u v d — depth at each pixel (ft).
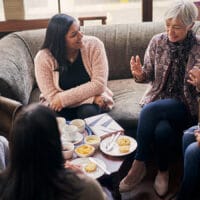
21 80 8.31
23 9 10.68
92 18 10.67
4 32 10.75
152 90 7.61
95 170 5.71
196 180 6.47
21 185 3.36
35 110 3.39
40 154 3.33
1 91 7.77
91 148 6.17
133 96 8.68
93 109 7.88
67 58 7.93
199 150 6.30
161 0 11.34
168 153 7.11
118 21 11.51
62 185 3.45
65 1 11.21
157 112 7.08
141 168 7.20
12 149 3.36
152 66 7.50
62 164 3.56
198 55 6.98
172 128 7.27
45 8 11.07
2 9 10.78
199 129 6.64
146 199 7.23
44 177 3.38
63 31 7.54
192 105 7.16
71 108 8.14
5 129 6.45
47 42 7.88
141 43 9.62
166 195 7.29
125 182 7.23
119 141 6.35
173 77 7.22
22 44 9.45
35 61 8.05
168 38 7.16
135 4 11.51
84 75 8.18
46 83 7.96
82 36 7.89
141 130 7.09
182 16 6.63
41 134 3.31
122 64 9.71
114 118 8.03
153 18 11.46
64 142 6.25
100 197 3.75
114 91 9.02
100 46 8.13
